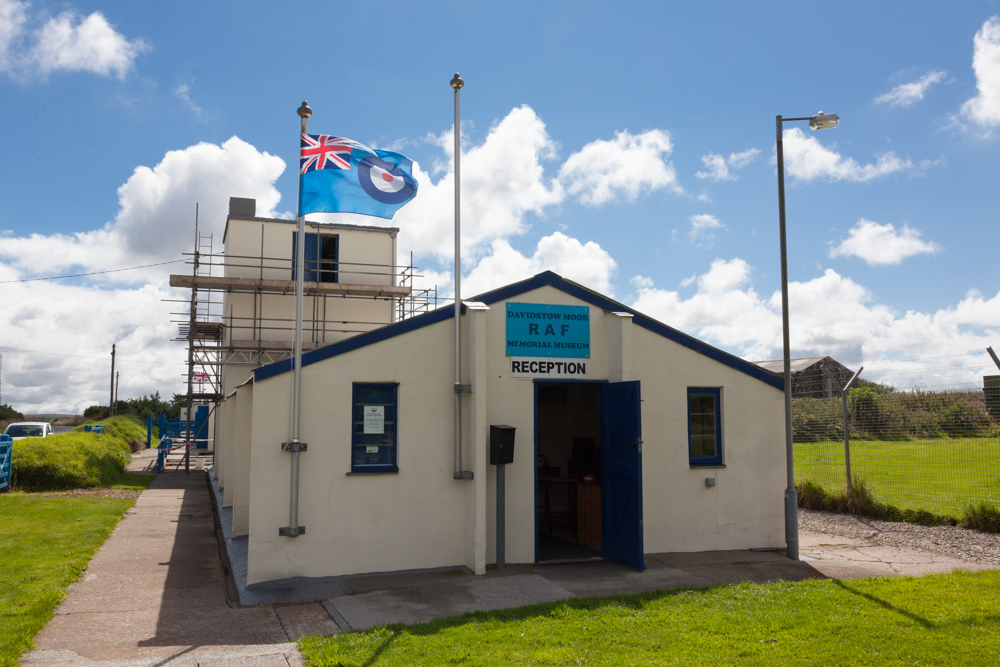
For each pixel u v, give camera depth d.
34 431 28.53
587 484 10.80
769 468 10.98
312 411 8.70
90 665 5.54
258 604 7.45
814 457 16.48
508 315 9.82
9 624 6.43
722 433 10.81
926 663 5.38
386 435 9.13
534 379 9.83
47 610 6.97
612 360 10.16
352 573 8.66
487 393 9.59
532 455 9.72
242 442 11.20
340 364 8.89
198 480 21.22
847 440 13.82
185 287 23.44
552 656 5.53
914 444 14.73
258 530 8.30
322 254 25.08
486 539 9.23
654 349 10.53
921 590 7.57
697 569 9.18
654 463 10.35
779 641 5.91
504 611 6.95
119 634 6.40
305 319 24.50
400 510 8.96
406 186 9.73
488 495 9.39
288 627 6.64
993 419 13.27
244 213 26.88
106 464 20.06
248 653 5.84
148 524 12.83
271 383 8.54
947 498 13.18
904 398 14.98
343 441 8.80
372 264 24.81
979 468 14.45
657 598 7.45
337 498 8.70
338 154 9.43
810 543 11.09
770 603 7.15
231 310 23.80
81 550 9.95
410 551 8.96
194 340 26.20
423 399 9.23
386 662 5.45
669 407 10.52
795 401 17.19
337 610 7.15
